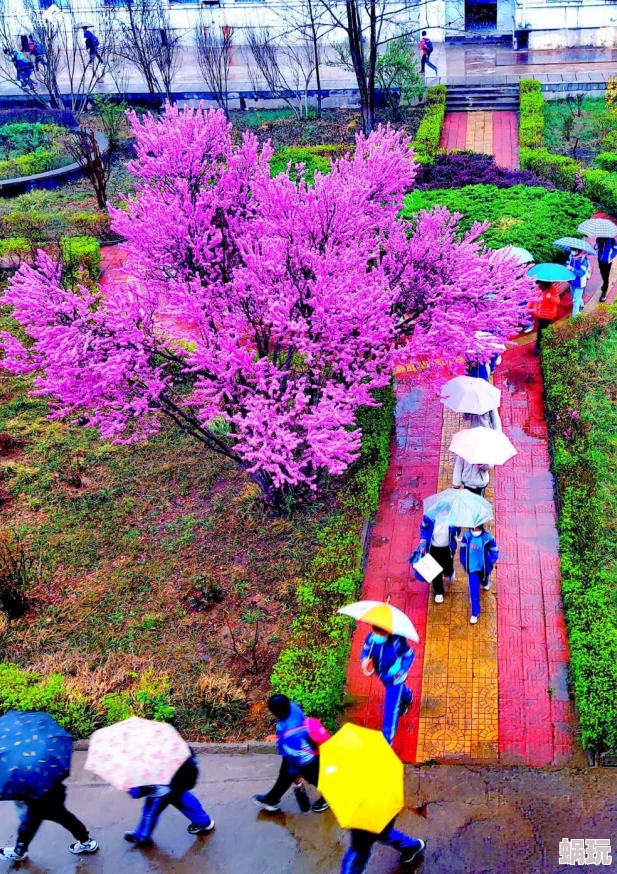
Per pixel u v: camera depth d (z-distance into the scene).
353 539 11.05
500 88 25.78
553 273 14.33
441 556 10.30
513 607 10.47
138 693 9.31
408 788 8.41
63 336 10.05
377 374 11.54
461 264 11.77
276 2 26.98
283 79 26.72
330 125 25.61
